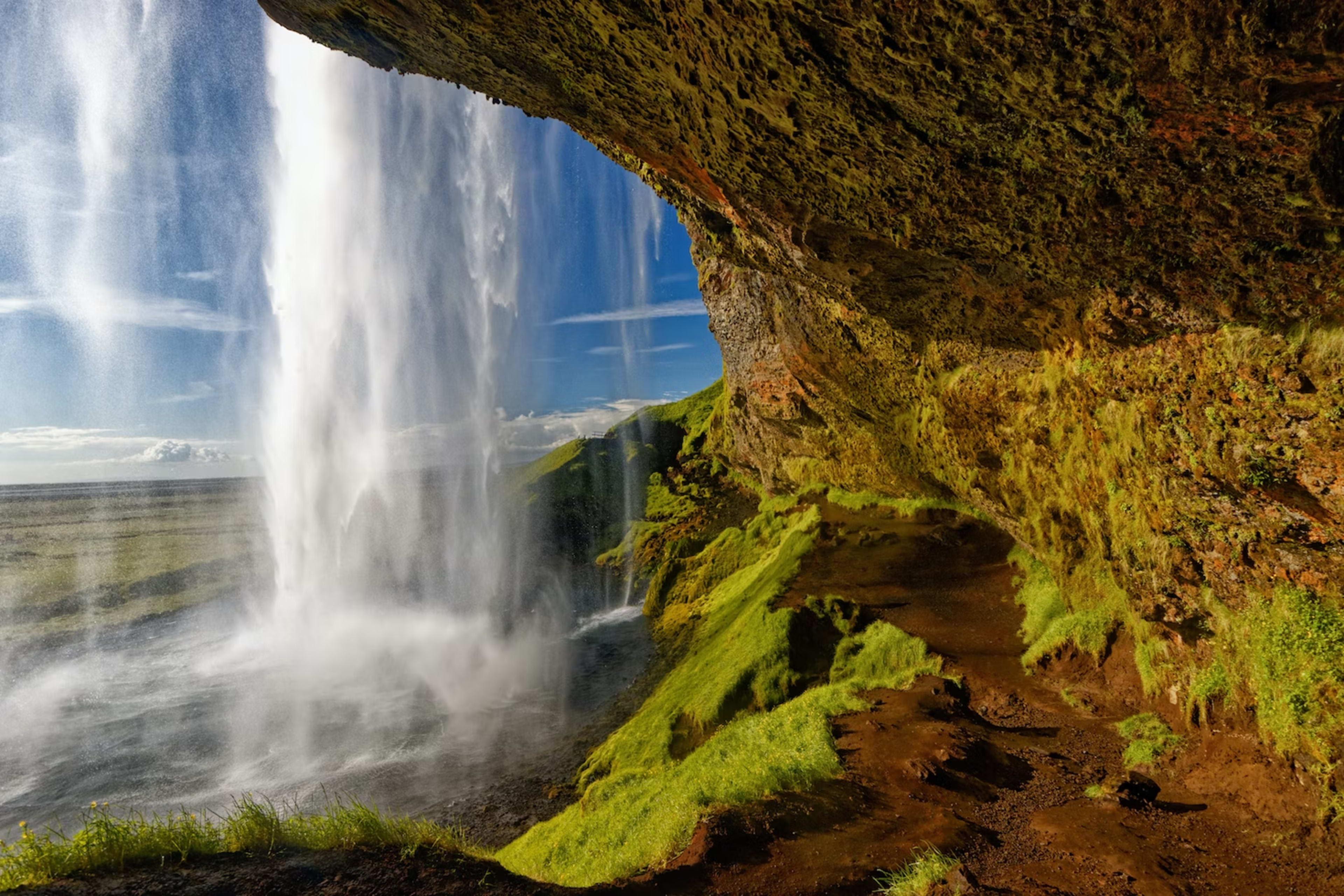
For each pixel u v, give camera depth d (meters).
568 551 49.72
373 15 7.36
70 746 22.69
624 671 27.25
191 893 4.87
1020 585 17.91
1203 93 3.71
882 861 7.20
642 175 12.77
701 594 32.25
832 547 24.03
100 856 5.04
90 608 44.53
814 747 10.49
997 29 3.98
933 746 10.03
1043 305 8.83
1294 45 3.13
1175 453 7.27
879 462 26.66
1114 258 6.10
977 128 5.09
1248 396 5.79
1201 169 4.42
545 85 8.18
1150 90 3.90
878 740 10.70
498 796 17.95
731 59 5.70
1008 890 6.18
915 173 6.18
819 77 5.29
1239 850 6.29
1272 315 5.35
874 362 19.11
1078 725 10.73
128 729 23.92
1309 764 6.29
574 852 10.81
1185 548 7.90
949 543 22.42
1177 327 6.41
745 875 7.18
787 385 29.89
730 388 41.03
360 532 55.66
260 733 23.33
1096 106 4.27
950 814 8.14
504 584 44.53
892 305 12.13
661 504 50.62
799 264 11.35
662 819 9.28
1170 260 5.66
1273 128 3.75
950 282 10.00
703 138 7.60
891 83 4.99
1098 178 5.09
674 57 6.27
